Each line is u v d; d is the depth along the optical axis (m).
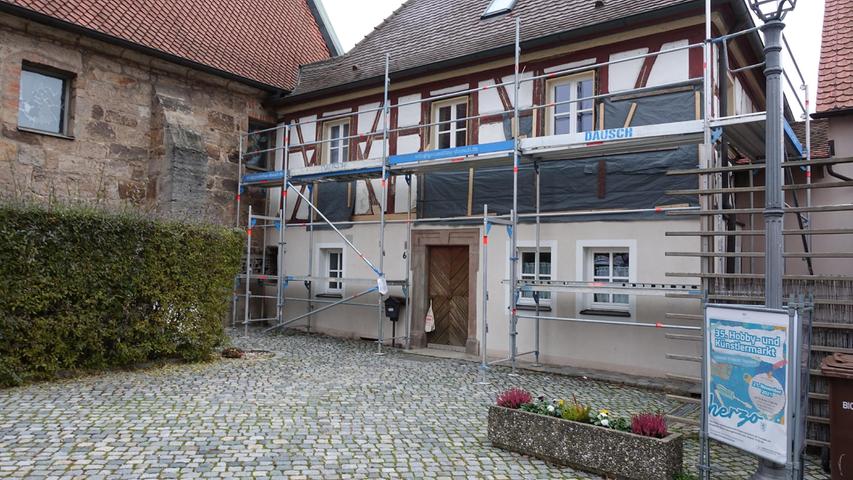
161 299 9.32
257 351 11.23
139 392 7.53
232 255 10.52
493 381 9.06
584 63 10.88
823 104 10.16
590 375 9.70
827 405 5.88
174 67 13.98
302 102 15.30
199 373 8.88
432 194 12.51
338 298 13.96
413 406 7.29
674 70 9.91
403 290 12.74
